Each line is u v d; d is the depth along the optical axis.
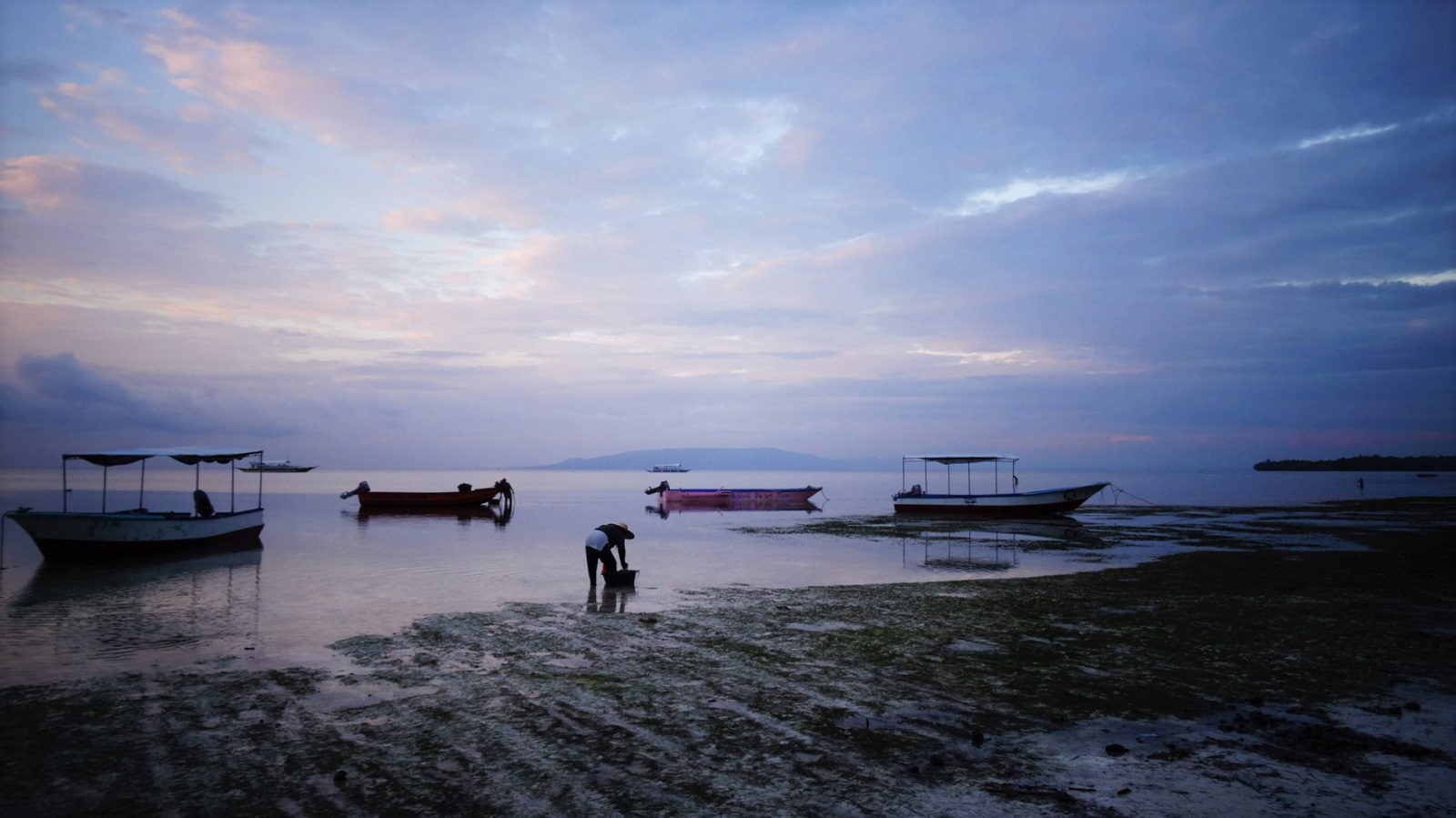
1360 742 7.78
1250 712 8.80
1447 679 10.23
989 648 11.95
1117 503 65.75
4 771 6.97
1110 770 7.03
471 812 6.08
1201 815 6.07
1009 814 6.08
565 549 28.14
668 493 64.44
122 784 6.66
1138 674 10.39
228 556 25.50
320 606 15.87
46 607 15.86
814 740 7.78
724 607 15.64
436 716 8.52
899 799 6.36
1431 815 6.09
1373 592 17.67
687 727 8.16
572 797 6.35
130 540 24.91
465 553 26.48
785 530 38.22
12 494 71.81
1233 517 46.66
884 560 24.70
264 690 9.60
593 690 9.58
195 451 27.52
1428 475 191.75
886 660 11.17
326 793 6.45
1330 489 100.81
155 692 9.53
